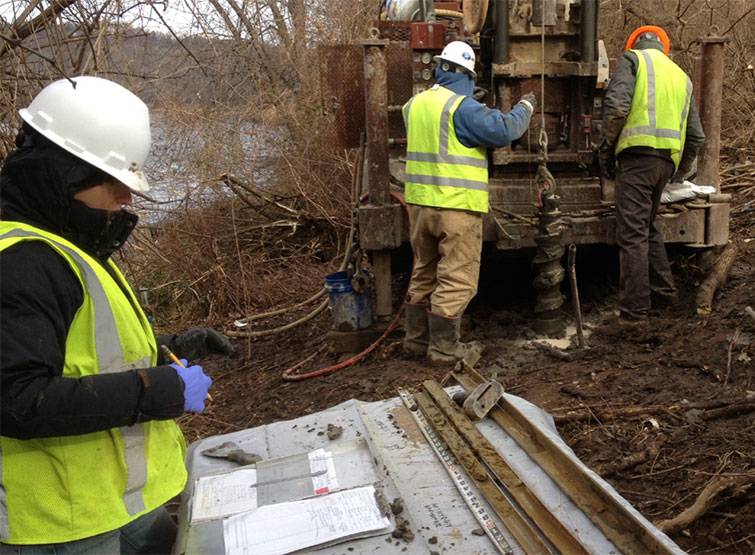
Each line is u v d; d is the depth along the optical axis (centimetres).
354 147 554
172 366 176
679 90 434
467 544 207
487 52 503
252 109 842
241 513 221
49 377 155
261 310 696
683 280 519
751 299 465
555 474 240
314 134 855
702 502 263
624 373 394
